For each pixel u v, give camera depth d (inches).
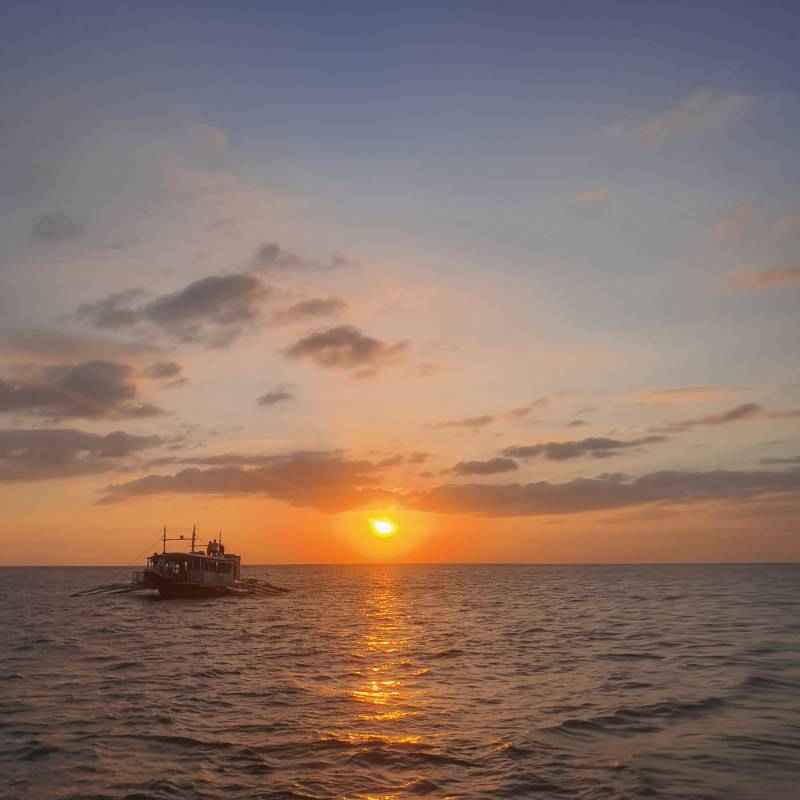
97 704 981.8
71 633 1982.0
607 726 839.1
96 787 642.2
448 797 609.6
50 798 616.4
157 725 860.0
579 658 1397.6
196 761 716.0
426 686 1121.4
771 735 791.7
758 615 2342.5
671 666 1259.8
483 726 848.3
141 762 714.2
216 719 892.6
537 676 1199.6
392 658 1454.2
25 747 767.1
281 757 728.3
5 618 2527.1
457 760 713.0
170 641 1780.3
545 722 861.8
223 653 1544.0
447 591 4761.3
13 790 637.3
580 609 2800.2
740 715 884.6
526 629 2023.9
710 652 1424.7
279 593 4392.2
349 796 615.2
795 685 1069.1
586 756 721.0
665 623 2086.6
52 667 1333.7
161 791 629.9
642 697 996.6
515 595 4087.1
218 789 634.2
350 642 1754.4
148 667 1332.4
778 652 1416.1
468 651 1550.2
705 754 721.6
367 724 863.1
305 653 1542.8
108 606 3179.1
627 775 657.6
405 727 847.1
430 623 2298.2
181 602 3437.5
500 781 648.4
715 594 3769.7
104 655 1508.4
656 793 609.3
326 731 829.8
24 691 1082.7
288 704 983.6
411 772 677.3
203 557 3656.5
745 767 679.1
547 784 637.9
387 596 4148.6
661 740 775.7
